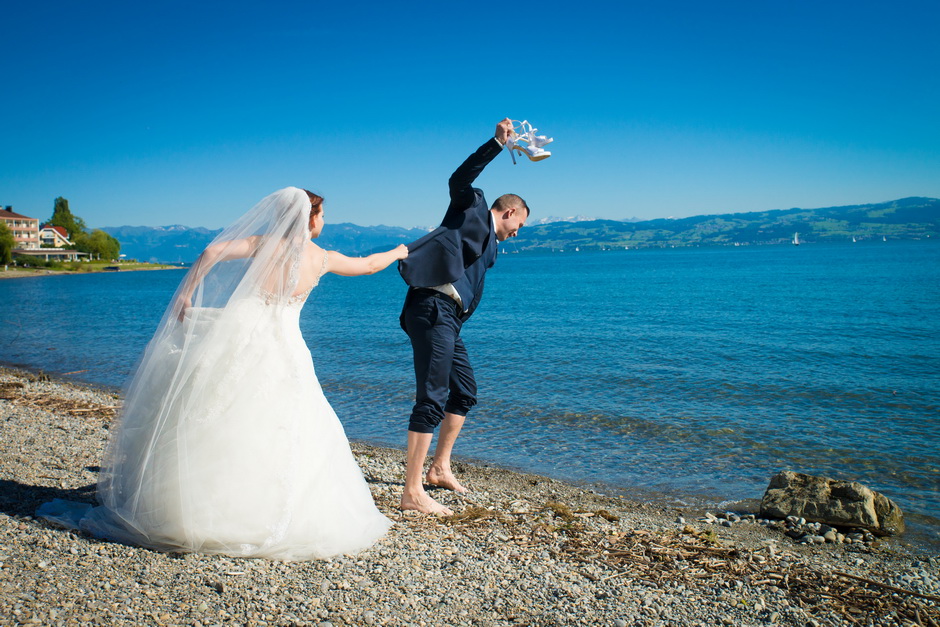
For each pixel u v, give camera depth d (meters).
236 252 3.68
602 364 15.01
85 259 157.62
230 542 3.46
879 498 5.81
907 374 13.40
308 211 3.76
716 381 12.80
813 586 3.73
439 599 3.23
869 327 22.17
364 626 2.85
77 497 4.61
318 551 3.61
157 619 2.74
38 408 9.43
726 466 7.62
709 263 115.75
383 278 96.19
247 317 3.61
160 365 3.65
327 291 57.12
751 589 3.67
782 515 5.88
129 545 3.53
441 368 4.73
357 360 15.78
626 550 4.26
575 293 45.56
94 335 23.73
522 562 3.89
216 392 3.49
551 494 6.55
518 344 18.70
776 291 42.41
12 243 120.88
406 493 4.87
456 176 4.45
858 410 10.30
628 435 8.98
